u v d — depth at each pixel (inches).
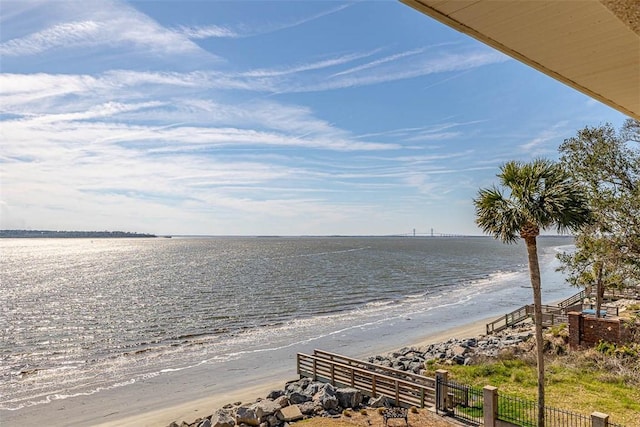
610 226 463.8
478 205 447.8
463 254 4909.0
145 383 801.6
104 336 1120.8
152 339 1095.0
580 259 534.9
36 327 1216.2
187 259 3841.0
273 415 535.2
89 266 3176.7
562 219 411.2
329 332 1182.9
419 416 484.1
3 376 826.8
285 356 962.1
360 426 489.7
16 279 2356.1
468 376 660.7
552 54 73.9
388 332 1187.3
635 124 466.0
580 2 56.8
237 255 4387.3
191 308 1489.9
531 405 487.2
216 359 942.4
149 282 2176.4
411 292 1920.5
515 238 436.5
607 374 604.7
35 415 667.4
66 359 933.8
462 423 458.9
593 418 362.0
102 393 754.2
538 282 423.8
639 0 55.9
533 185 413.7
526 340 887.7
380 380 577.6
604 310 933.2
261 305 1556.3
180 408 684.1
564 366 658.2
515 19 62.3
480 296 1833.2
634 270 460.4
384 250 5556.1
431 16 63.4
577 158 488.1
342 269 2861.7
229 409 645.9
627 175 466.0
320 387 616.4
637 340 653.9
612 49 71.0
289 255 4365.2
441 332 1181.7
